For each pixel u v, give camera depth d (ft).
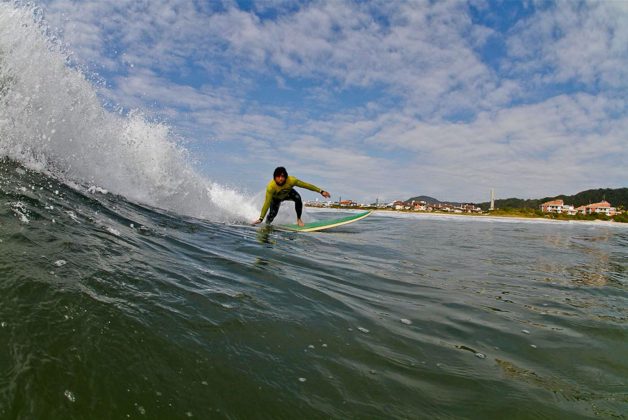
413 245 27.63
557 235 49.55
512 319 11.91
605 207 286.66
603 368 8.98
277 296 11.01
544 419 6.61
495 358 8.92
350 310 10.91
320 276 14.37
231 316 8.86
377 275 15.94
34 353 5.79
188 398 5.77
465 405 6.75
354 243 25.23
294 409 5.99
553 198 362.74
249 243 18.72
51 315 6.81
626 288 17.58
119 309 7.72
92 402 5.23
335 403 6.32
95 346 6.36
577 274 20.40
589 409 7.09
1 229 9.73
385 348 8.71
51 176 17.10
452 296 13.92
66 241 10.43
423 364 8.17
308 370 7.22
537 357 9.26
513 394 7.30
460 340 9.78
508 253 27.14
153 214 19.43
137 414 5.24
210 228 20.85
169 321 7.86
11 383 5.11
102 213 15.30
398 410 6.36
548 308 13.50
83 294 7.85
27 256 8.71
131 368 6.10
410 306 12.16
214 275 11.82
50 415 4.83
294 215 39.47
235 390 6.19
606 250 33.22
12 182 13.93
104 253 10.64
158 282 9.80
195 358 6.81
